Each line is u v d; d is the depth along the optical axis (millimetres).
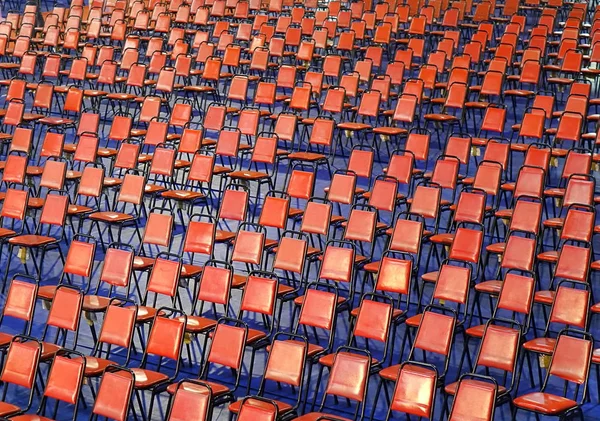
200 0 19797
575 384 8617
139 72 15570
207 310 10109
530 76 14945
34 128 14078
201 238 10125
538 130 12727
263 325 9805
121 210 12336
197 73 15914
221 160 13055
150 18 19547
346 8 19625
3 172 12391
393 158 11617
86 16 20391
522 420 8086
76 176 12219
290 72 15156
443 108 14180
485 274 10484
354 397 7461
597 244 10992
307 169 13359
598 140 12375
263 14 20703
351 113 14953
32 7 20188
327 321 8516
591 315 8812
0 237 10820
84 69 15891
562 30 18281
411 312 9914
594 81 15875
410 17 18891
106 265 9547
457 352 9250
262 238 9859
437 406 8398
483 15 19141
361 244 10469
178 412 7098
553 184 12336
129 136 13367
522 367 8648
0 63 17125
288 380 7648
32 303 8898
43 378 8984
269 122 15180
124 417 7246
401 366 7320
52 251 11477
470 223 10523
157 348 8164
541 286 10156
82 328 9891
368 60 15359
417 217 10625
